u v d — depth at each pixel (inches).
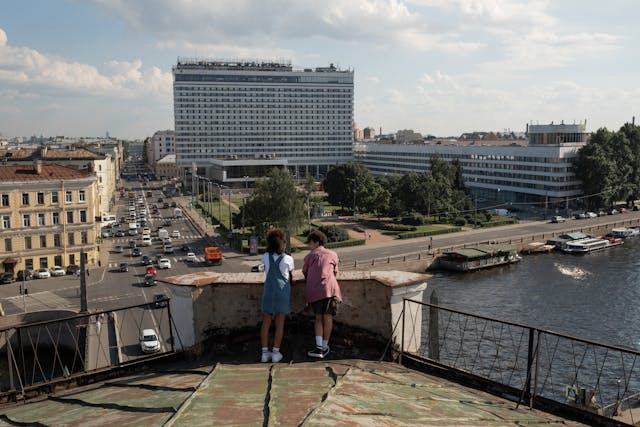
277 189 3737.7
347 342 407.5
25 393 375.6
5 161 4785.9
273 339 411.5
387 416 245.3
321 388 282.4
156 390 300.4
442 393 316.5
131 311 2237.9
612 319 2228.1
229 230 4384.8
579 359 1633.9
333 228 3954.2
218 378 307.1
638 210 5521.7
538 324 2180.1
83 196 3112.7
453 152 6909.5
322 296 374.3
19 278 2910.9
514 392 360.5
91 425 252.4
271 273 374.3
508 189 6033.5
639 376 1537.9
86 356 1552.7
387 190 5098.4
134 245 4015.8
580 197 5482.3
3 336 1571.1
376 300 398.6
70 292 2647.6
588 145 5369.1
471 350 1620.3
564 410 342.6
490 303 2508.6
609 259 3501.5
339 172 5428.2
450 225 4591.5
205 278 410.3
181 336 407.2
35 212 2957.7
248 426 223.0
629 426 320.8
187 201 6884.8
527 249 3757.4
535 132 5969.5
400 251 3565.5
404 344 398.6
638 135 5664.4
